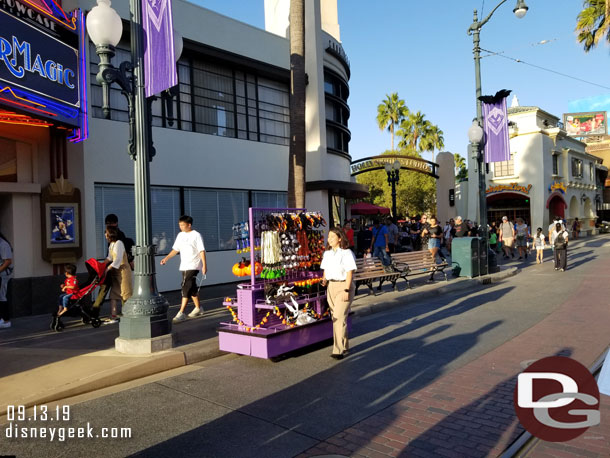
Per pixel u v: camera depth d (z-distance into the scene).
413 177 40.19
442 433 3.92
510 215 34.84
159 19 6.18
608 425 3.96
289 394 4.95
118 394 5.02
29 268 9.27
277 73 15.12
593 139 55.44
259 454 3.60
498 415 4.26
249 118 14.70
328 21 21.94
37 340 7.01
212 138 13.42
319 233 7.32
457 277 14.02
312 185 15.20
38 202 9.41
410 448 3.66
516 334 7.35
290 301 6.49
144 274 6.28
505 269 16.02
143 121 6.33
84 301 7.79
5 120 8.12
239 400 4.80
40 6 8.20
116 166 11.14
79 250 9.87
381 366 5.89
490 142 14.76
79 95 9.12
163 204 12.30
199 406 4.64
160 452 3.66
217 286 13.20
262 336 5.95
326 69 17.48
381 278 11.18
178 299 10.91
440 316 8.98
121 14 11.60
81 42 9.21
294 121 11.17
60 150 9.67
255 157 14.66
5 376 5.29
